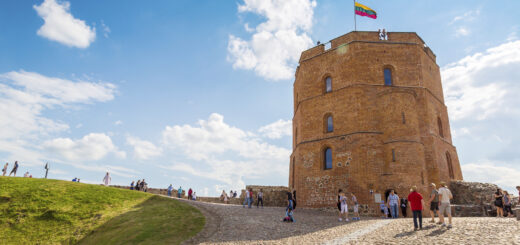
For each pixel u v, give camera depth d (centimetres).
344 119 2794
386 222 1664
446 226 1321
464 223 1361
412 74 2888
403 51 2945
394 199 2062
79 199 2359
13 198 2277
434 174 2611
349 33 2989
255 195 3316
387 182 2470
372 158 2564
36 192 2409
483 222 1334
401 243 1095
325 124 2955
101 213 2131
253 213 2095
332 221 1855
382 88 2811
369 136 2625
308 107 3108
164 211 2055
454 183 2638
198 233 1520
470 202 2464
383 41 2945
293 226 1655
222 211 2103
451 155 3070
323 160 2873
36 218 2045
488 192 2364
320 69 3136
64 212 2131
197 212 2017
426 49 3162
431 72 3141
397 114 2606
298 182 2980
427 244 1045
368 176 2527
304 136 3050
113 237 1625
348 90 2825
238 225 1662
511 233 1069
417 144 2528
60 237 1836
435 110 2995
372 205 2439
